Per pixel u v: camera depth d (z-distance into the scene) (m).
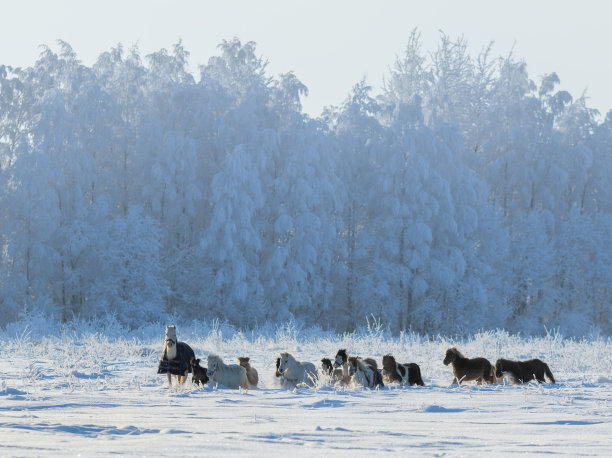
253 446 5.02
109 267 51.03
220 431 6.26
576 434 6.45
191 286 54.28
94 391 12.30
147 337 35.19
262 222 56.09
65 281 52.25
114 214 56.44
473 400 11.05
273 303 54.88
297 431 6.31
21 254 52.44
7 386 12.67
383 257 56.69
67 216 53.59
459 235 57.59
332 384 14.87
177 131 56.97
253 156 55.94
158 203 55.31
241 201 52.84
